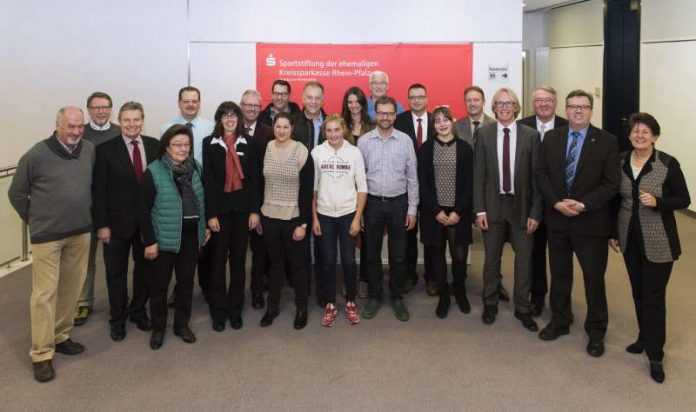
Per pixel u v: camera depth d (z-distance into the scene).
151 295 3.22
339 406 2.55
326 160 3.56
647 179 2.78
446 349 3.19
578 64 8.81
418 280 4.65
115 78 5.18
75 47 5.16
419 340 3.33
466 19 5.09
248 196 3.48
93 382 2.80
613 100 7.96
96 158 3.20
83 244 3.10
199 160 3.91
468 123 4.15
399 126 4.12
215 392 2.69
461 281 3.79
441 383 2.77
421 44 5.10
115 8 5.11
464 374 2.87
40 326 2.87
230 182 3.40
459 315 3.76
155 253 3.11
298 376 2.86
